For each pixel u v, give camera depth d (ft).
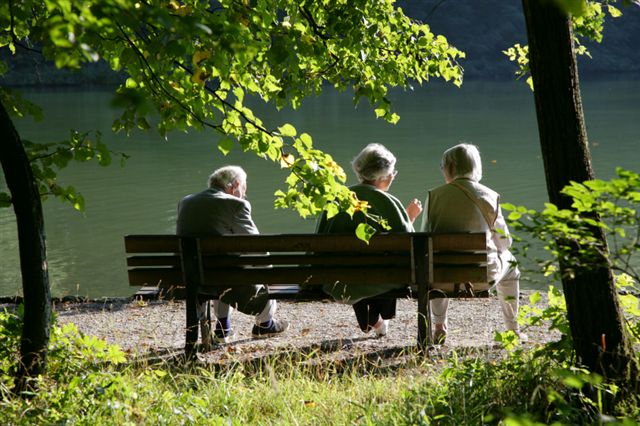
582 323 45.75
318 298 67.10
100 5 28.19
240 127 53.57
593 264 36.58
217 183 68.90
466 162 66.23
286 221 150.41
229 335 71.87
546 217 35.24
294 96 62.69
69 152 52.54
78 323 79.30
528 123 336.29
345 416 47.62
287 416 48.70
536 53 44.21
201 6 53.11
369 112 391.24
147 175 205.46
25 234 47.50
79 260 125.90
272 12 61.16
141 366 59.47
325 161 51.24
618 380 44.96
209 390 52.95
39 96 490.49
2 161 46.91
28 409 43.57
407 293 65.31
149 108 26.99
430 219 66.39
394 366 62.59
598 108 402.11
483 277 62.64
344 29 63.00
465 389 47.24
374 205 65.21
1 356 50.67
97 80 565.94
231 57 52.90
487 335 71.87
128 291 109.50
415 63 72.84
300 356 62.64
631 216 33.60
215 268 65.21
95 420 43.52
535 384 45.96
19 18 45.34
